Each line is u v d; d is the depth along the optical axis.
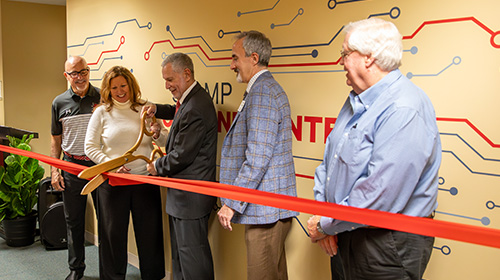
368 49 1.44
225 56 2.60
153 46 3.09
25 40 5.42
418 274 1.43
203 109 2.37
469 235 1.09
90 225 3.90
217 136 2.56
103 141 2.66
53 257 3.57
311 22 2.14
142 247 2.91
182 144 2.35
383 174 1.37
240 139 2.11
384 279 1.44
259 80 2.06
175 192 2.44
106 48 3.54
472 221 1.71
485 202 1.67
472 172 1.69
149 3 3.09
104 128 2.66
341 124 1.62
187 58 2.44
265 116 1.98
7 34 5.29
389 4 1.86
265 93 2.00
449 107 1.73
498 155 1.62
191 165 2.41
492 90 1.62
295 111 2.26
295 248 2.34
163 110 2.79
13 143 3.77
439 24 1.73
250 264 2.12
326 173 1.72
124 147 2.66
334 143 1.61
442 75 1.74
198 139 2.35
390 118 1.38
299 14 2.19
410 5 1.80
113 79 2.62
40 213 3.75
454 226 1.13
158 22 3.03
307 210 1.36
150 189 2.83
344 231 1.53
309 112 2.20
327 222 1.53
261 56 2.09
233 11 2.52
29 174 3.80
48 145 5.75
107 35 3.51
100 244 2.81
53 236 3.69
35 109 5.59
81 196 3.12
